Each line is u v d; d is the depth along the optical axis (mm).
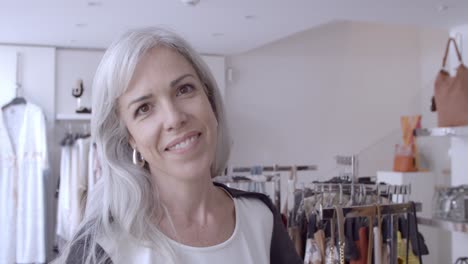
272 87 5191
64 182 4027
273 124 5180
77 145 4016
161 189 1035
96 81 991
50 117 4379
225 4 3059
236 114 5031
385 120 5699
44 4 3023
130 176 987
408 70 5828
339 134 5469
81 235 952
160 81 941
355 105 5570
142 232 959
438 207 2922
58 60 4488
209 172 1089
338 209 1866
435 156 3758
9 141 4062
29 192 4070
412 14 3367
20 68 4324
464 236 3490
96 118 997
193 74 997
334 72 5484
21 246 4008
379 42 5715
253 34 3953
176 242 990
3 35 3939
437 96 3197
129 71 934
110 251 923
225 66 4996
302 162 5273
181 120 942
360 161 3223
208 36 4020
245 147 5047
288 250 1222
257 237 1139
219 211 1114
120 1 2963
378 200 2152
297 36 5320
